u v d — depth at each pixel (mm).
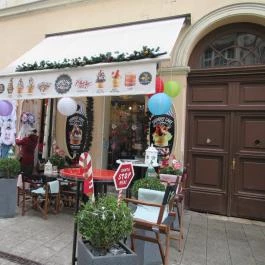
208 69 6422
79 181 4598
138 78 4855
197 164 6504
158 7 6809
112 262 2596
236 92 6238
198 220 5863
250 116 6133
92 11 7578
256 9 5922
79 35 7395
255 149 6090
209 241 4770
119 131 7680
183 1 6570
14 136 8438
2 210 5375
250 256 4277
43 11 8328
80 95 5324
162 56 4750
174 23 6266
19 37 8734
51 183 5574
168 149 6570
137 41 5934
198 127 6531
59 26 8055
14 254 3977
